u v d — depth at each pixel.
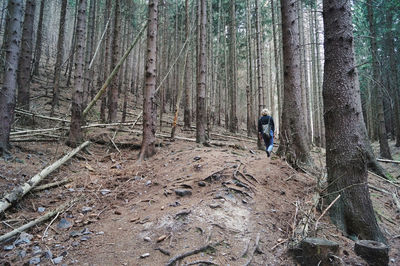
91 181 5.09
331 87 4.39
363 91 21.44
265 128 6.75
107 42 12.95
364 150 4.18
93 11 14.90
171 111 19.42
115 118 10.23
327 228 3.88
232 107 16.77
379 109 11.63
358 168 4.13
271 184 4.93
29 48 8.73
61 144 7.03
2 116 5.60
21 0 5.98
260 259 2.83
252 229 3.36
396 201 5.96
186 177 4.77
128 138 8.33
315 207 4.27
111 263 2.57
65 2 12.31
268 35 23.55
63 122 8.59
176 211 3.49
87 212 3.90
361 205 4.04
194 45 19.72
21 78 8.54
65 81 17.53
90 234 3.20
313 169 6.14
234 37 17.28
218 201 3.82
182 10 20.30
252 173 5.06
